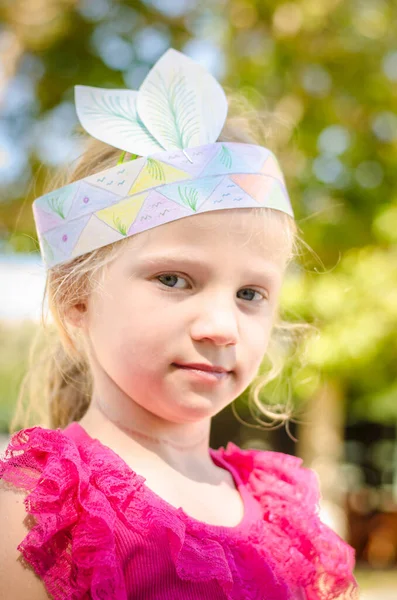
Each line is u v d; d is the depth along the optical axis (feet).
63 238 4.66
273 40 16.25
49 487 3.98
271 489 5.21
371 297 15.06
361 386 18.70
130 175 4.46
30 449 4.18
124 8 16.17
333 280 14.74
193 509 4.54
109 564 3.75
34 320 6.49
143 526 4.04
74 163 5.40
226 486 5.03
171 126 4.73
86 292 4.59
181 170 4.44
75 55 16.16
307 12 16.12
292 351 7.02
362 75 16.61
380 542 23.06
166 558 4.05
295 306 12.46
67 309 4.74
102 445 4.42
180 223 4.28
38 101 15.92
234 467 5.43
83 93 4.89
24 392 6.60
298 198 15.14
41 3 15.51
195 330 4.21
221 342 4.23
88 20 16.06
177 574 4.05
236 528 4.61
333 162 16.24
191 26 16.46
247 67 15.76
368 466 28.19
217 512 4.68
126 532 4.02
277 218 4.69
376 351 15.65
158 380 4.25
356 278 15.20
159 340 4.21
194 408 4.27
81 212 4.57
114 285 4.36
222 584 4.12
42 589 3.85
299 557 4.90
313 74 16.57
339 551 5.30
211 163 4.51
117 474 4.16
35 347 6.17
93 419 4.75
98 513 3.86
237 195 4.45
